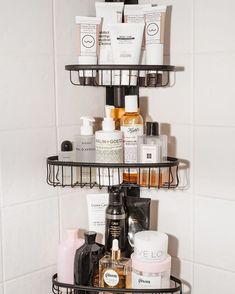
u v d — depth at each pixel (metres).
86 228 1.32
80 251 1.17
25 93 1.14
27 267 1.18
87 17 1.17
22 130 1.14
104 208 1.27
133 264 1.15
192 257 1.24
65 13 1.20
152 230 1.31
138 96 1.31
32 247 1.19
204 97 1.17
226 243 1.17
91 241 1.18
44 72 1.17
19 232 1.16
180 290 1.19
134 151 1.20
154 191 1.30
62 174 1.19
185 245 1.25
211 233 1.20
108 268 1.16
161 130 1.27
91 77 1.19
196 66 1.18
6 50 1.09
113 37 1.16
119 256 1.17
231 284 1.17
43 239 1.21
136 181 1.22
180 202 1.25
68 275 1.20
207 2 1.14
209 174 1.18
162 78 1.24
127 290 1.12
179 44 1.20
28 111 1.15
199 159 1.20
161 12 1.14
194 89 1.19
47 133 1.20
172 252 1.28
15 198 1.14
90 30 1.17
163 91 1.25
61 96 1.22
